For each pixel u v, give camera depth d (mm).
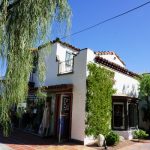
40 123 14828
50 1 5895
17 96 5535
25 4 5562
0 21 5227
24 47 5531
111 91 14156
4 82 5469
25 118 16406
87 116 12484
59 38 6191
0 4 5316
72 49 16266
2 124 5641
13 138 13078
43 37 5789
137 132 15281
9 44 5500
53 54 15484
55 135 13945
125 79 16844
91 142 12469
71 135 12914
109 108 13812
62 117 13180
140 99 18719
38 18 5648
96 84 13102
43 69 6328
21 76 5582
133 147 12336
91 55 13305
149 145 13086
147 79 18000
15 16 5613
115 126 15062
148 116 18750
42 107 15023
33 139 13062
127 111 15195
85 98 12602
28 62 5699
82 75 13039
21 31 5531
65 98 14070
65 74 14211
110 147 11922
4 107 5434
